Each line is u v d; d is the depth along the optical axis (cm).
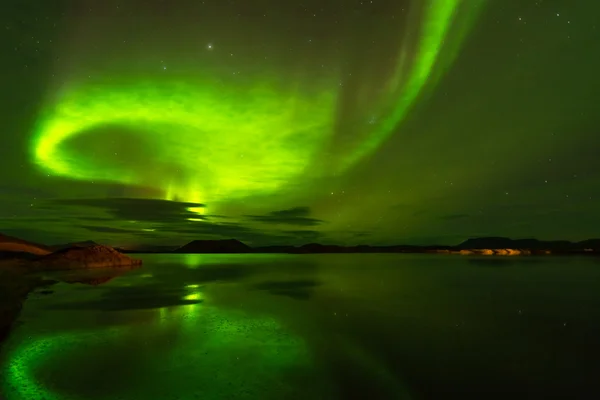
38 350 696
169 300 1277
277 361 647
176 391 518
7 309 1073
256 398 498
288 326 905
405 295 1463
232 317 1002
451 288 1686
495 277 2280
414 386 541
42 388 526
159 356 667
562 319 1001
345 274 2555
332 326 908
